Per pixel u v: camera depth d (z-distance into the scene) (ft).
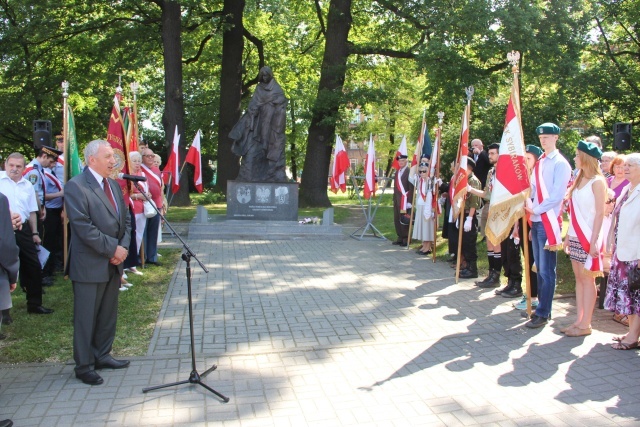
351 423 12.98
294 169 126.11
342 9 71.87
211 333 19.62
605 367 16.55
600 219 18.44
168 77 65.41
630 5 67.92
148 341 18.67
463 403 14.08
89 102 88.74
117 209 15.94
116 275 15.98
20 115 74.38
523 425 12.92
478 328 20.49
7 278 14.42
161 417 13.19
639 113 69.46
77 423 12.83
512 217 21.75
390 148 125.59
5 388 14.75
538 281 20.74
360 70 85.46
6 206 14.23
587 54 77.61
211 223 44.75
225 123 78.43
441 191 35.86
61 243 28.30
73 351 16.08
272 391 14.73
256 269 31.27
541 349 18.15
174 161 50.78
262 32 93.25
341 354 17.62
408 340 19.07
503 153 22.15
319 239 44.01
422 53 59.67
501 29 57.77
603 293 23.03
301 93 101.40
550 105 68.13
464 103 61.52
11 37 68.74
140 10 71.87
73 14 71.15
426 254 36.91
